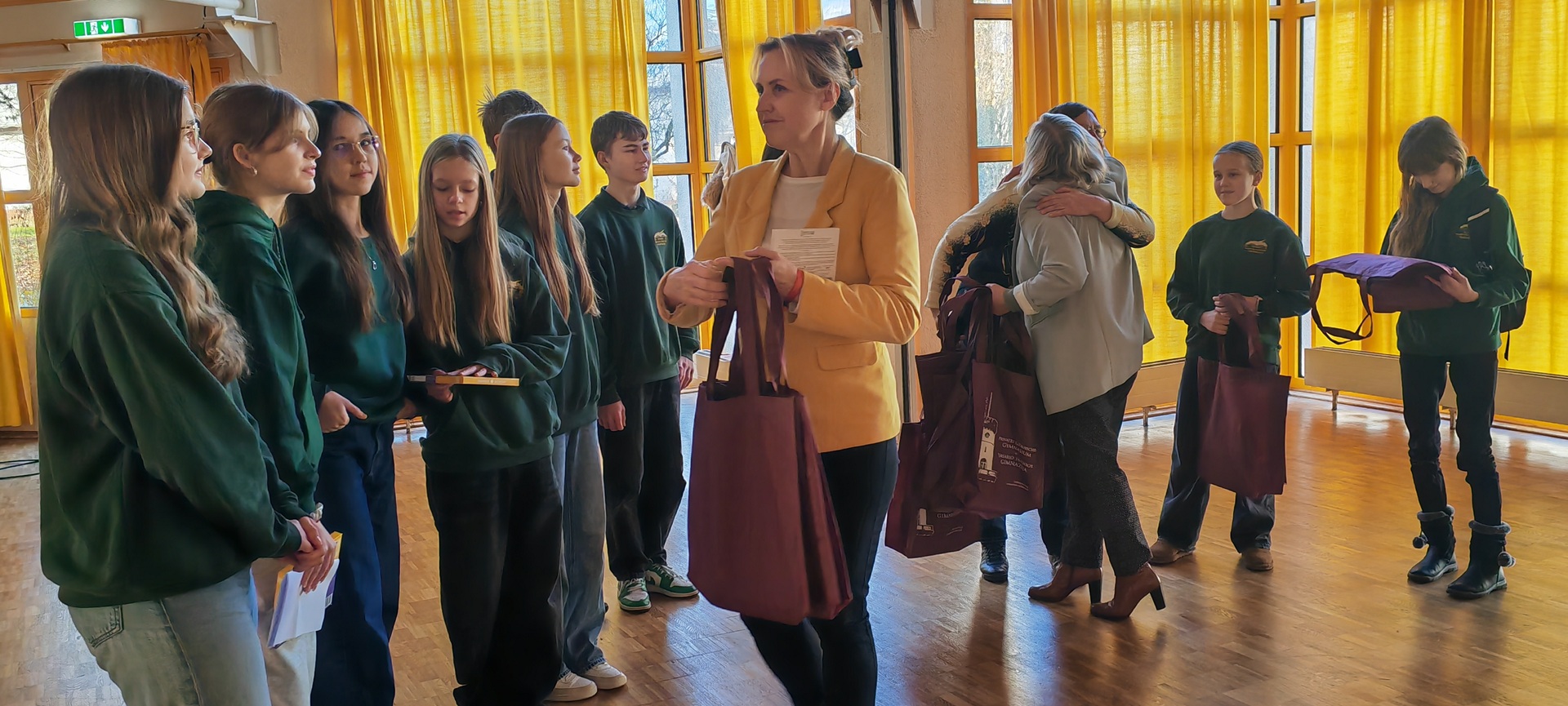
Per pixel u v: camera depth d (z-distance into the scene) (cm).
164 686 146
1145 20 644
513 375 228
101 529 143
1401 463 496
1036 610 329
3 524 488
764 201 204
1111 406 307
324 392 198
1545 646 286
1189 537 368
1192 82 660
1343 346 634
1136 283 309
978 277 329
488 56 671
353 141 206
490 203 231
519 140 262
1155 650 294
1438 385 338
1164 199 667
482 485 231
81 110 141
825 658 202
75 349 140
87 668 317
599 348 323
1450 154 321
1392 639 295
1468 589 323
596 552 281
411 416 230
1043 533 361
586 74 689
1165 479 485
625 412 340
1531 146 544
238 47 619
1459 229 324
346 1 634
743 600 182
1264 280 346
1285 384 329
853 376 195
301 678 174
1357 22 610
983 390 281
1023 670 285
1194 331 362
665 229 359
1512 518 407
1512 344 562
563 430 267
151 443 139
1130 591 312
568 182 265
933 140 610
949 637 311
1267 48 671
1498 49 549
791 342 194
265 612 187
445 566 233
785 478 177
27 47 671
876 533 202
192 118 153
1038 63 613
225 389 147
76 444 145
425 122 661
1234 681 272
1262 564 355
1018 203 313
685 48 750
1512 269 315
